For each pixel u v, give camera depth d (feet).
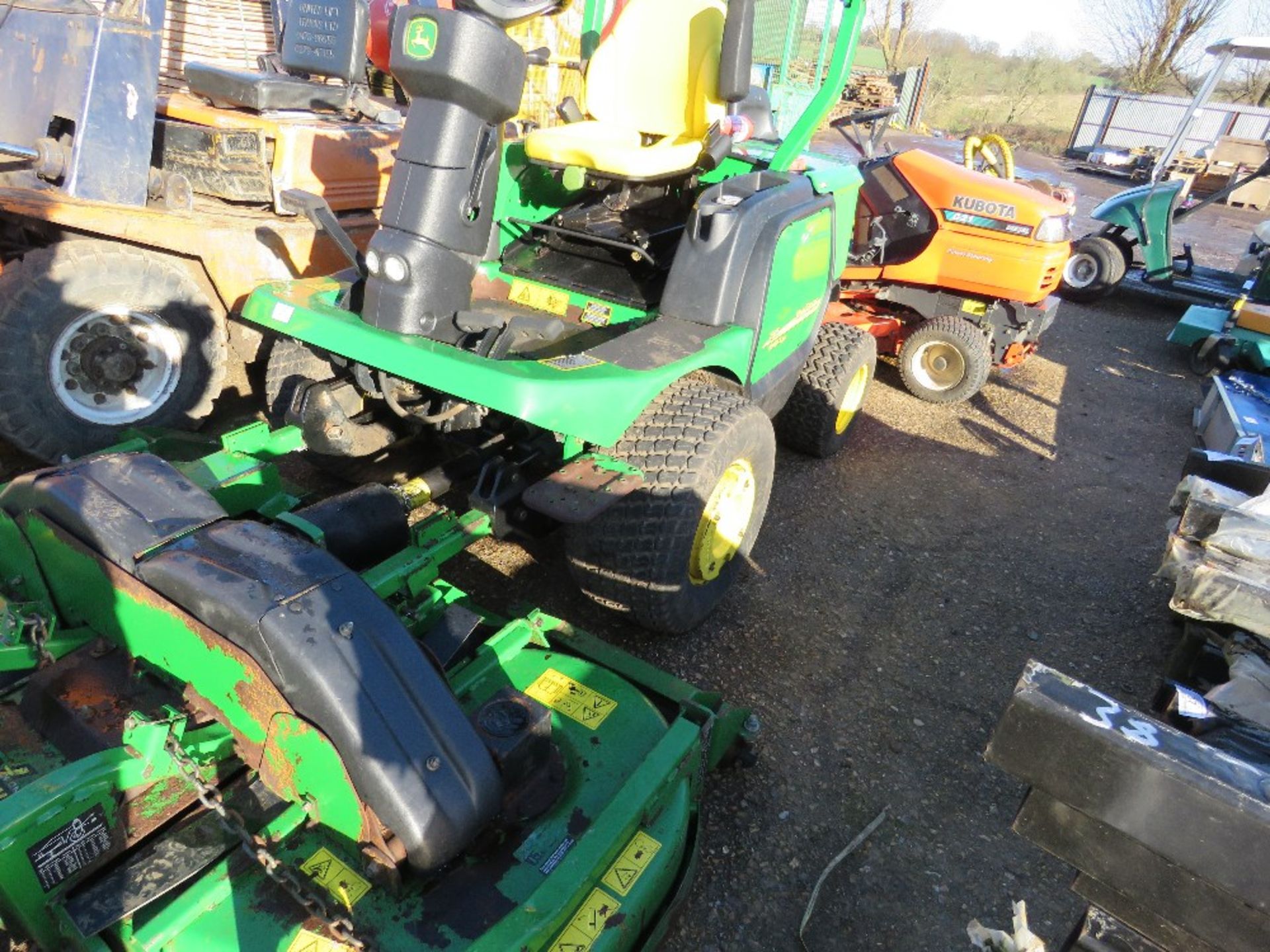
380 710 4.95
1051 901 7.13
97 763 4.95
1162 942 4.05
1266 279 22.21
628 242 9.71
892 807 7.88
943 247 17.21
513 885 5.26
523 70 7.41
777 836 7.41
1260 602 6.59
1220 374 19.98
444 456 10.97
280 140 11.88
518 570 10.42
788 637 9.99
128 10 10.82
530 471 8.18
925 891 7.10
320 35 13.57
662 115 11.03
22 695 5.96
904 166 17.43
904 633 10.40
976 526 13.15
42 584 6.54
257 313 8.30
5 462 11.25
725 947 6.45
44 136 11.09
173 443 9.45
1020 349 18.35
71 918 4.74
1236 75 82.07
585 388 6.90
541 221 10.97
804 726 8.69
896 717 9.00
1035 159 61.57
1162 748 3.67
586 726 6.42
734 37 9.18
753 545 11.39
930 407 17.80
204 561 5.45
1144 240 25.86
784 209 9.39
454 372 6.96
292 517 6.61
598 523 8.12
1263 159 46.50
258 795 5.57
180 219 11.20
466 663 6.91
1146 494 14.88
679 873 6.15
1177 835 3.63
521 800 5.74
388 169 13.48
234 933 4.87
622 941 5.21
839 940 6.61
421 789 4.90
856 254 17.94
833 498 13.43
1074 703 3.91
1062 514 13.87
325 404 9.07
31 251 10.48
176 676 5.79
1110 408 18.89
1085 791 3.86
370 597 5.39
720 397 8.68
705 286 8.72
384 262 7.40
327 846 5.35
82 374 10.97
